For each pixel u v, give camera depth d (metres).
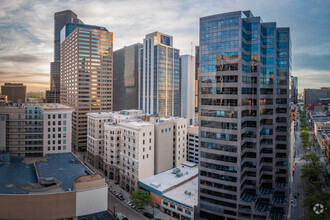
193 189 112.62
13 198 75.56
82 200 82.19
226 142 88.75
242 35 89.25
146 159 123.75
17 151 120.94
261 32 100.75
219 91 90.31
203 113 93.62
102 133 165.62
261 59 101.19
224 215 89.38
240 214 87.38
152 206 113.00
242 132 90.31
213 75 91.75
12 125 120.56
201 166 94.00
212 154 91.44
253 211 85.75
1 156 110.69
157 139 130.12
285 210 94.31
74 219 80.81
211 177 91.75
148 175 125.31
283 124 110.00
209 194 92.25
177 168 132.62
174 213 102.69
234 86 87.50
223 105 89.31
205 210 92.75
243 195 94.00
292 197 124.94
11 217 75.69
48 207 78.00
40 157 120.88
